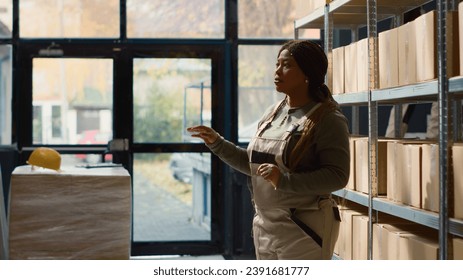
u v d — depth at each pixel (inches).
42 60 239.1
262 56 247.8
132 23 242.4
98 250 97.3
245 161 119.0
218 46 245.6
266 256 111.0
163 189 244.8
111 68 241.8
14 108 237.6
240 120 247.6
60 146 240.8
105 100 242.2
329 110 106.3
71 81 240.5
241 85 247.4
